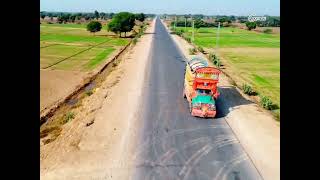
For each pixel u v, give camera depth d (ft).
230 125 82.84
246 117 88.28
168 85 122.93
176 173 59.26
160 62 174.50
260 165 62.34
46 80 142.10
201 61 99.91
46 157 64.75
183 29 466.70
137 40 298.97
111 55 221.05
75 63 187.32
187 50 230.89
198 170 60.39
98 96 108.27
